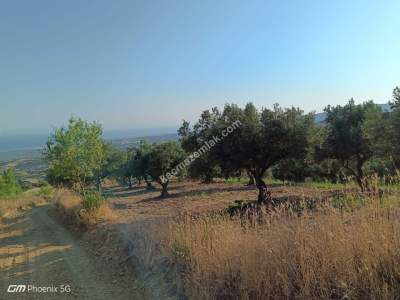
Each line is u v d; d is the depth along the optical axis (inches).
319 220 166.6
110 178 1809.8
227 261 175.5
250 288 154.8
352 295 120.6
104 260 301.3
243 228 213.9
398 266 121.6
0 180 1460.4
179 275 205.8
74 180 842.8
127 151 1787.6
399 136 427.5
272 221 190.1
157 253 254.7
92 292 224.8
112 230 388.2
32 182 2529.5
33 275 280.2
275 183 998.4
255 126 493.0
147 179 1440.7
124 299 206.2
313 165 837.8
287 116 501.4
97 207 502.6
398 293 114.1
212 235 215.2
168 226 282.0
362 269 123.4
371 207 157.9
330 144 671.1
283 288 142.8
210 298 164.9
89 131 815.1
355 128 641.6
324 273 133.3
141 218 437.7
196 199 759.7
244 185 1048.2
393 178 187.5
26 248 404.5
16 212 907.4
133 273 247.6
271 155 504.4
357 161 687.7
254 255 163.0
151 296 201.9
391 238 130.0
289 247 156.3
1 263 335.6
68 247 386.6
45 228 560.4
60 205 704.4
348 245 133.4
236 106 526.0
